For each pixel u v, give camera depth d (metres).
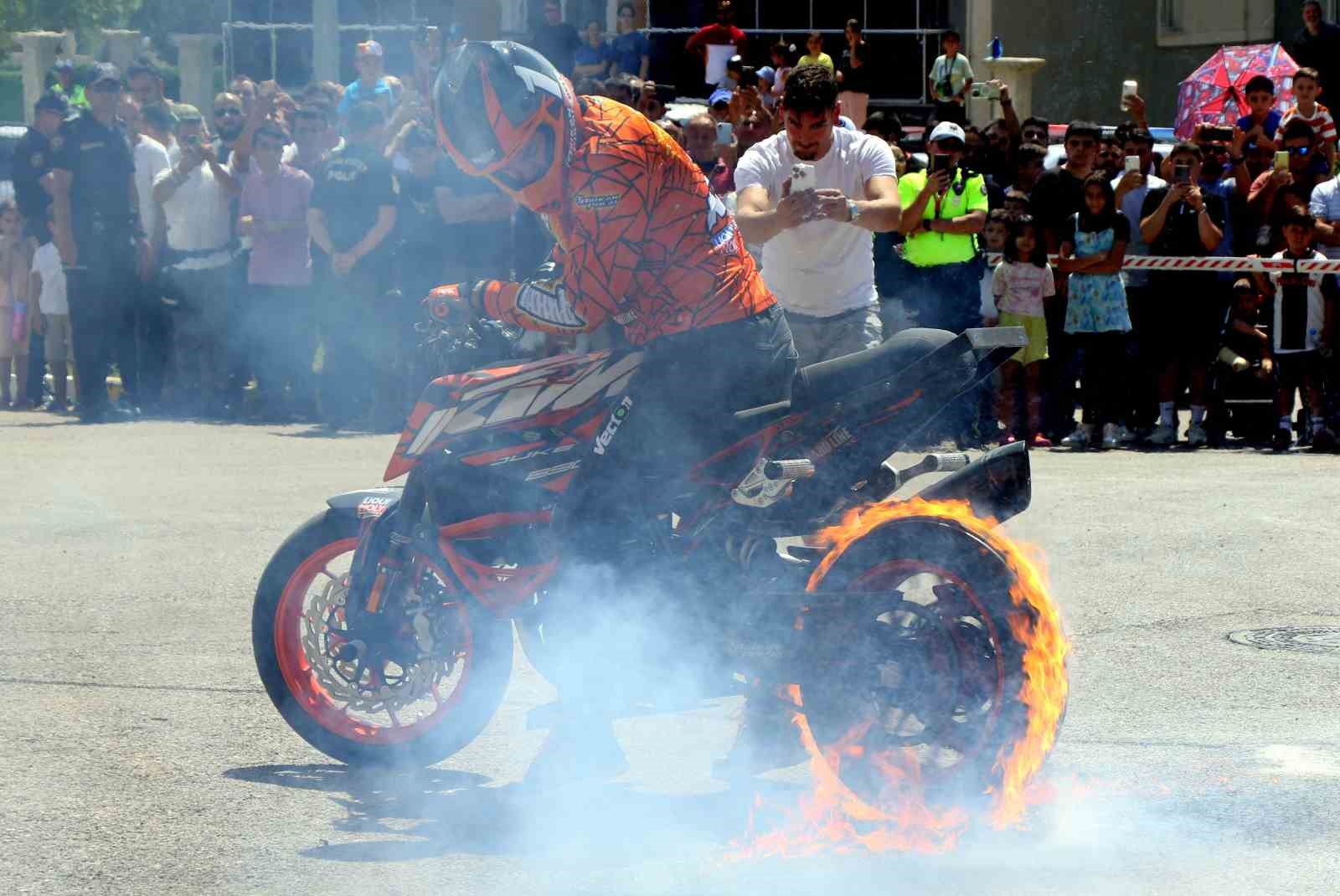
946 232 31.88
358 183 33.84
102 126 36.47
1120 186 33.91
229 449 31.72
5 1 75.69
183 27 70.38
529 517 11.93
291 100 41.16
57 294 39.34
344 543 12.88
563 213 11.82
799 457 11.67
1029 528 23.06
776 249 17.78
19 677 15.30
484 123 11.47
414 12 54.41
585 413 11.82
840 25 55.00
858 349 17.80
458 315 12.30
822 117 16.86
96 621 17.64
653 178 11.58
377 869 10.59
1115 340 32.41
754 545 11.90
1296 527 23.00
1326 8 54.00
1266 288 32.56
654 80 49.06
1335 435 31.81
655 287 11.77
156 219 36.91
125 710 14.29
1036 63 49.53
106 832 11.27
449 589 12.62
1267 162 35.34
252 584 19.47
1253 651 16.22
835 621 11.22
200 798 12.05
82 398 37.47
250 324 36.88
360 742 12.88
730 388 11.75
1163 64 58.03
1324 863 10.54
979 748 11.16
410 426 12.06
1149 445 33.31
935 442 13.07
